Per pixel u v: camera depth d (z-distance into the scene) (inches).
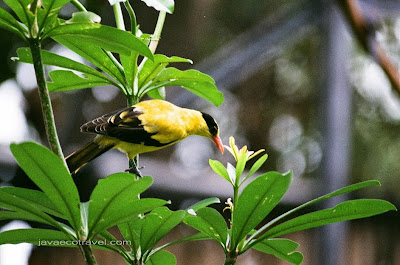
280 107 645.9
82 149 283.6
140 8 531.2
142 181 152.7
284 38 469.7
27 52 205.5
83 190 392.5
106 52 206.2
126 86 212.4
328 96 468.8
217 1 649.0
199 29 600.4
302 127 642.8
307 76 641.0
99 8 494.9
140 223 177.8
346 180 458.0
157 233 174.1
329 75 471.5
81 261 439.8
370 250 486.9
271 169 637.3
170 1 187.2
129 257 180.7
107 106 536.1
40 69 167.2
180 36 588.4
